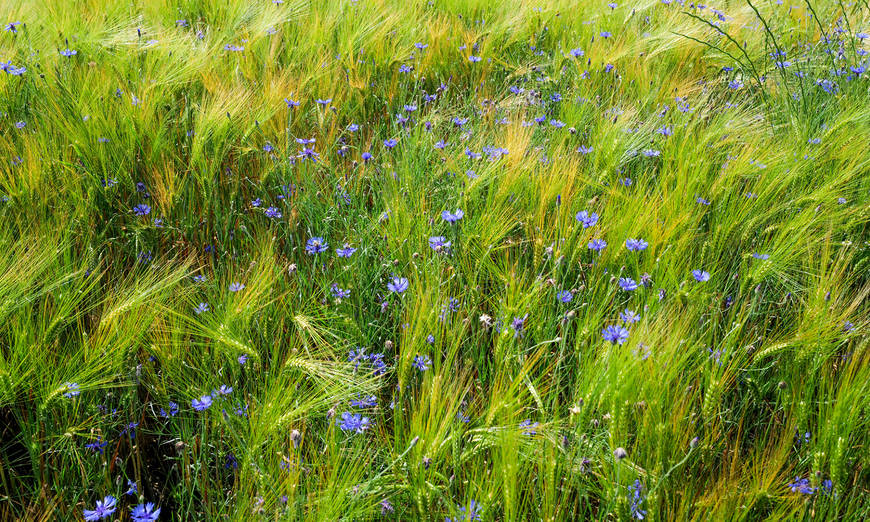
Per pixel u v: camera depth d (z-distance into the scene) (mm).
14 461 1846
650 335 1776
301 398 1832
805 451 1811
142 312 1887
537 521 1720
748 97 2922
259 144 2557
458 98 2900
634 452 1757
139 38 2881
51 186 2244
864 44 3262
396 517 1735
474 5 3689
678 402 1765
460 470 1751
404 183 2307
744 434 1891
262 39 3051
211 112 2385
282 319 1998
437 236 2174
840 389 1731
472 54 3111
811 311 1902
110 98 2494
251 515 1687
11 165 2211
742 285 2059
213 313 1979
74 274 1899
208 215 2336
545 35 3430
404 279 2006
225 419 1785
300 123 2674
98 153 2324
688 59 3152
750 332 1998
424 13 3553
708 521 1675
